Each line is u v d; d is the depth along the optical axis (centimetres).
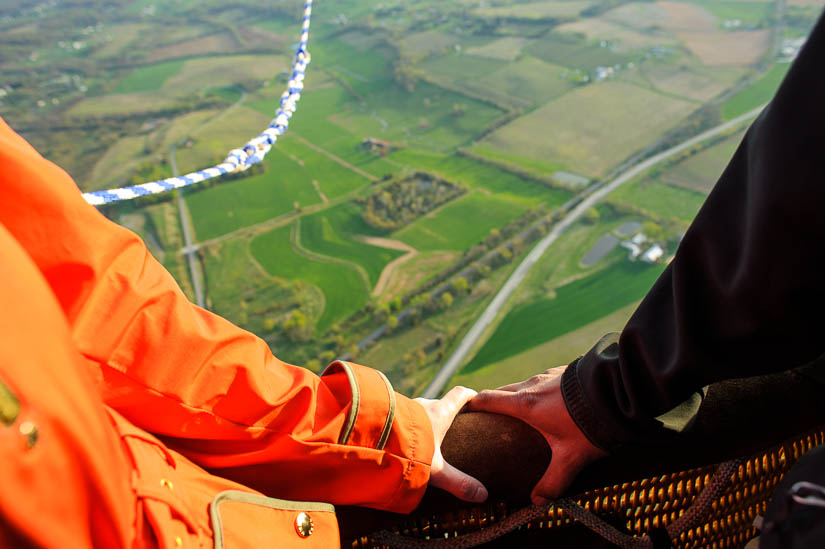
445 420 96
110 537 47
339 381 88
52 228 59
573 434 89
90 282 63
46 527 39
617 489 95
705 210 66
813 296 59
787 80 55
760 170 57
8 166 56
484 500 92
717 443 89
